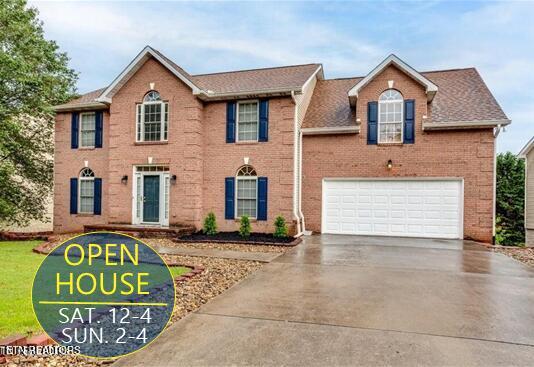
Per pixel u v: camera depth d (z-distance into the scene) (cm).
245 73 1728
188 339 428
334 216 1420
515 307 543
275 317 500
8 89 1600
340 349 400
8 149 1636
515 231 2172
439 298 587
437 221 1309
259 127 1397
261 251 1030
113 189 1495
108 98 1489
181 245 1145
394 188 1357
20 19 1619
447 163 1298
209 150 1455
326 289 640
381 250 1042
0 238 1419
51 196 1975
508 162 2192
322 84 1767
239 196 1430
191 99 1408
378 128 1372
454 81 1572
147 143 1455
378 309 533
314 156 1439
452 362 371
